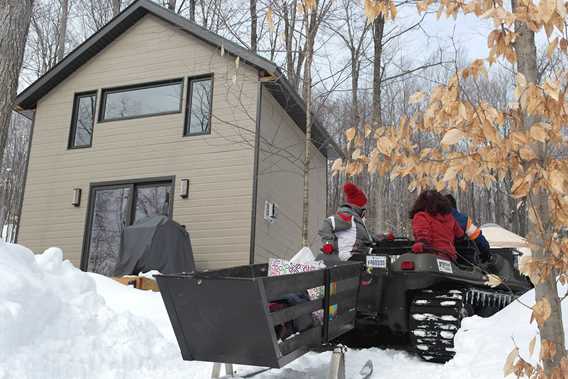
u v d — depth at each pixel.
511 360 2.11
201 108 11.81
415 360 4.56
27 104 13.32
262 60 11.05
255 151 11.02
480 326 4.22
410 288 4.59
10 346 3.18
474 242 5.29
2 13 6.50
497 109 2.15
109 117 12.59
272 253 11.73
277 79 11.12
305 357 4.53
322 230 4.95
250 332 2.98
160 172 11.67
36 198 12.63
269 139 11.87
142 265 9.55
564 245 2.07
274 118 12.28
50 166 12.69
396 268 4.54
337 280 3.76
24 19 6.70
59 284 4.03
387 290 4.66
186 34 12.16
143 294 6.20
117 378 3.53
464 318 4.42
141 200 11.83
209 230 10.99
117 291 6.09
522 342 3.74
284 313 3.09
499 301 5.71
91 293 4.15
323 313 3.57
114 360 3.67
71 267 4.33
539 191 2.18
